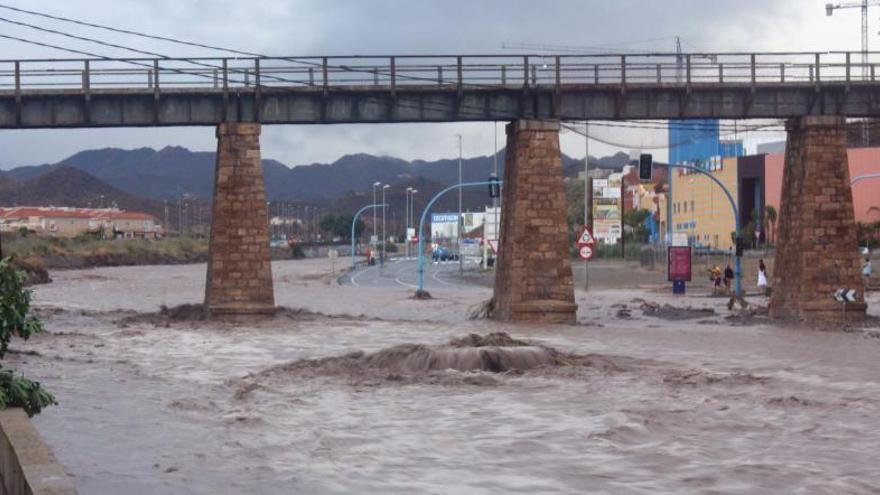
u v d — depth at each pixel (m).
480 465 15.83
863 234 94.94
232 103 45.25
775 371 28.48
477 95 46.06
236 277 44.91
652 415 20.47
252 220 45.06
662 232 147.00
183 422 19.69
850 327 43.34
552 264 45.22
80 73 44.69
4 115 44.84
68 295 75.69
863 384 25.62
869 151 100.25
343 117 45.88
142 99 45.12
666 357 32.06
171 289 85.75
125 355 32.84
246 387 24.83
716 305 60.06
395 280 98.81
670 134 89.81
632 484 14.47
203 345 36.16
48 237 161.75
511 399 22.86
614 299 66.12
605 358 31.17
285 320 46.03
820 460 16.09
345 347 35.41
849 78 46.28
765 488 14.20
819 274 45.44
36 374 27.23
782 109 46.41
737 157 119.38
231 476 14.98
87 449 16.92
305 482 14.62
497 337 31.05
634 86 46.06
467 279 99.38
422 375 26.84
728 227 121.56
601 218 146.25
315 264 158.38
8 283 14.37
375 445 17.48
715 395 23.42
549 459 16.25
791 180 47.03
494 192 65.44
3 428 11.35
